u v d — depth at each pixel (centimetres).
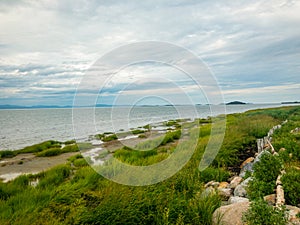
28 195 557
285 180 449
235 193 507
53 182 709
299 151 670
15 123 4903
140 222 375
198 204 394
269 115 2409
